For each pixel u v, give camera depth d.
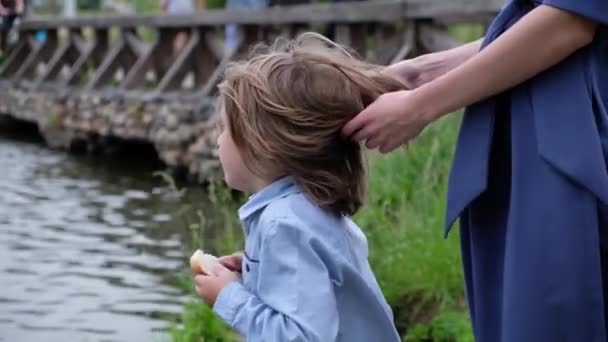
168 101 11.84
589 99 2.29
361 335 2.32
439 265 5.33
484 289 2.46
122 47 14.11
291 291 2.20
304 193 2.32
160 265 7.33
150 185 11.01
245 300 2.28
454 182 2.43
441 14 8.69
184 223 8.69
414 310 5.23
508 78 2.32
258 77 2.34
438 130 7.25
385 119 2.36
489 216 2.45
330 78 2.34
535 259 2.29
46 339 5.71
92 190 10.74
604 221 2.29
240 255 2.46
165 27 13.06
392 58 9.48
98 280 6.94
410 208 6.05
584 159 2.25
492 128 2.40
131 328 5.88
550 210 2.28
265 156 2.32
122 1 32.22
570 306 2.26
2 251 7.80
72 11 26.16
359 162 2.42
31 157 13.59
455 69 2.35
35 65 16.56
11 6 10.16
